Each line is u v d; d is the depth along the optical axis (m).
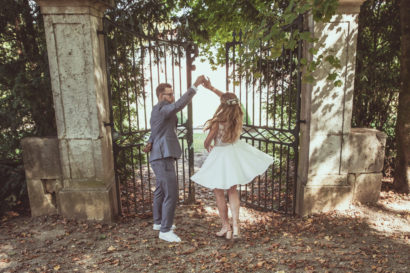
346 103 3.45
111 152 3.77
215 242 3.13
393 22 4.30
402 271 2.46
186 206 4.19
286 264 2.65
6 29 3.96
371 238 3.06
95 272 2.58
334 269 2.53
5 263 2.69
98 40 3.36
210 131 3.04
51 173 3.53
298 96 3.48
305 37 2.78
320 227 3.36
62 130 3.38
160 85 3.17
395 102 4.71
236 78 3.92
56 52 3.18
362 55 4.29
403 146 4.09
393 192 4.20
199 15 5.68
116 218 3.71
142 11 4.80
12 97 3.78
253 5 5.07
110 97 3.48
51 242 3.09
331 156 3.57
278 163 5.10
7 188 3.75
